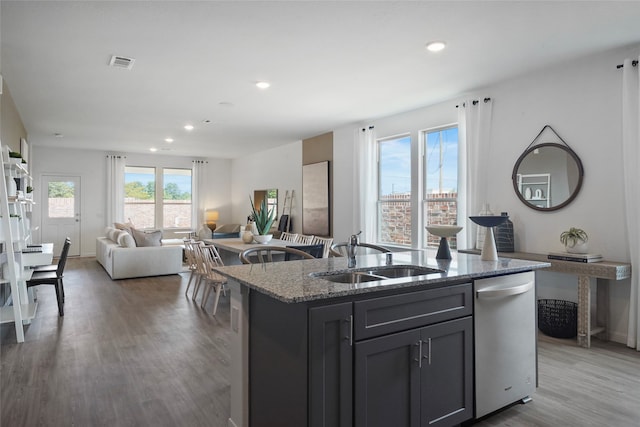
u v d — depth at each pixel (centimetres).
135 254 653
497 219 259
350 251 255
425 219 550
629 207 336
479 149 458
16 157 417
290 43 332
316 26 301
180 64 380
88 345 338
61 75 411
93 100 507
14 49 341
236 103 522
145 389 256
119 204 994
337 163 700
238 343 205
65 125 665
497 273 220
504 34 315
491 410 216
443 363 197
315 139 767
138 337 358
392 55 358
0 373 279
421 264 242
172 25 298
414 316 186
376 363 174
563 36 319
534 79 412
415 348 186
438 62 377
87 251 967
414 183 557
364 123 638
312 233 766
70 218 950
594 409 232
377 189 627
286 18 288
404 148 583
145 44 333
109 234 830
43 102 517
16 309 344
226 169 1145
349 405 166
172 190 1075
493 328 217
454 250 513
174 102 518
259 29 305
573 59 370
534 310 241
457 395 203
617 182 351
